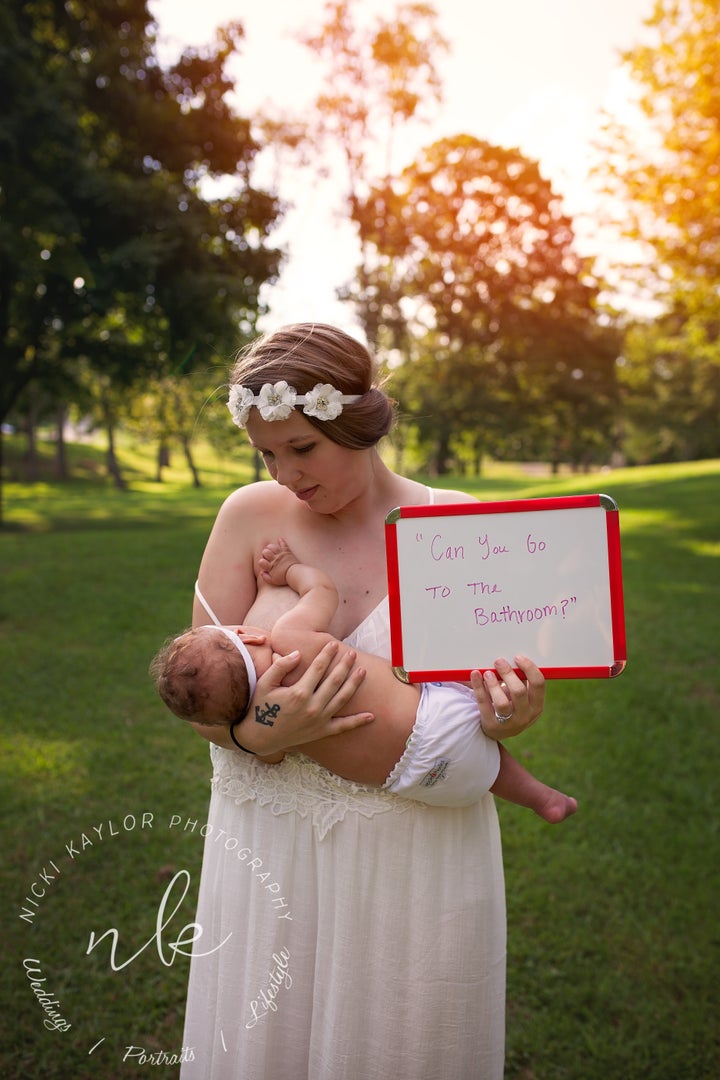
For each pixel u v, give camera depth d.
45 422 46.62
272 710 1.50
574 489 22.62
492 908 1.68
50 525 18.11
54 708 5.17
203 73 17.12
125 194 14.93
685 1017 2.64
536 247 32.94
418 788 1.52
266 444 1.53
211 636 1.59
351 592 1.69
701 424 49.88
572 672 1.49
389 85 23.31
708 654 6.44
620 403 38.19
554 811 1.67
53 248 15.08
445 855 1.61
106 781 4.10
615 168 12.12
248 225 18.30
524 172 31.45
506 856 3.56
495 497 21.08
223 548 1.77
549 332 33.75
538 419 37.25
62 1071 2.38
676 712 5.25
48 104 13.77
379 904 1.60
